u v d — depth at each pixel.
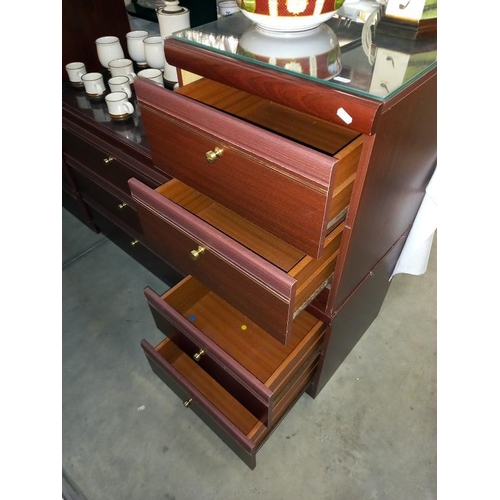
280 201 0.62
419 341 1.35
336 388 1.23
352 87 0.55
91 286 1.56
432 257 1.66
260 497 1.02
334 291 0.81
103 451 1.11
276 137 0.56
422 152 0.78
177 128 0.70
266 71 0.61
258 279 0.67
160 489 1.04
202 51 0.70
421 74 0.59
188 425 1.16
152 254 1.38
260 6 0.62
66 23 1.22
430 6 0.66
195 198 0.90
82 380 1.27
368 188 0.63
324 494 1.02
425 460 1.07
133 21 1.45
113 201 1.35
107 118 1.13
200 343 0.91
